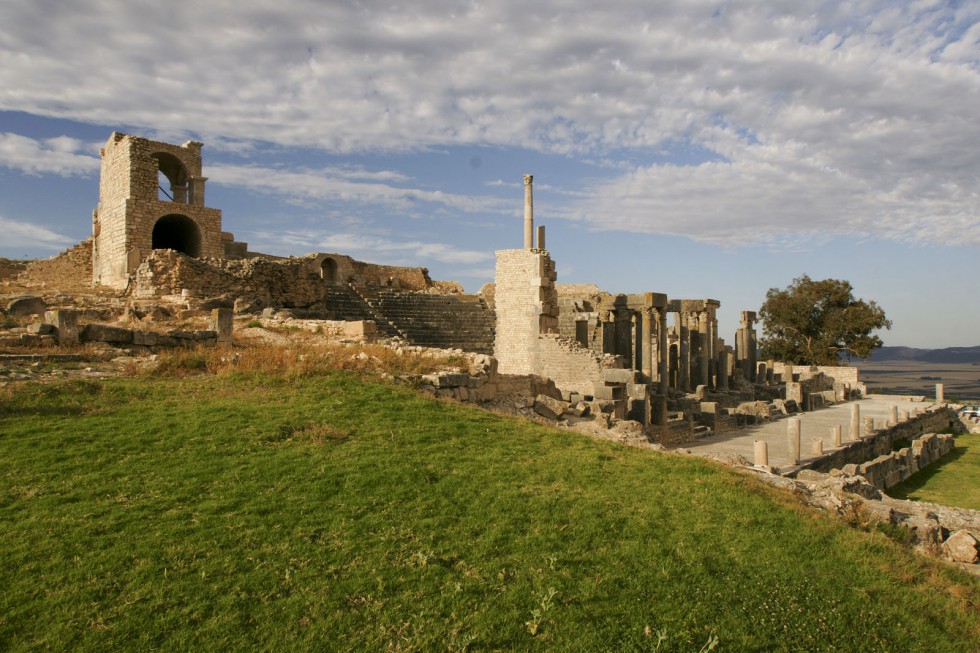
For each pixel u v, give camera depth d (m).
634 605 7.16
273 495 8.73
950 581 9.43
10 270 42.66
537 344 35.50
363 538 7.83
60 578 6.50
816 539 9.58
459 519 8.65
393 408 13.62
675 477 11.55
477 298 47.69
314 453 10.43
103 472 9.05
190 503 8.32
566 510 9.33
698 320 42.12
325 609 6.43
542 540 8.29
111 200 35.53
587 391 28.33
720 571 8.19
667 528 9.19
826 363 71.06
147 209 33.88
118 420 11.24
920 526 12.64
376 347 19.70
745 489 11.39
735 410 34.19
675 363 40.75
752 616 7.31
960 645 7.50
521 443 12.62
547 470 11.09
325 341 21.34
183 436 10.69
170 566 6.88
